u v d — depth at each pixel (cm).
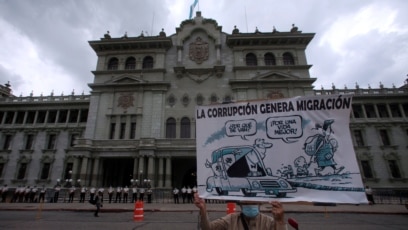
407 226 1225
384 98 4128
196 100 3994
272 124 411
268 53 4309
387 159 3803
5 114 4538
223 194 397
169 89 4078
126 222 1355
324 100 398
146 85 4034
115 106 3969
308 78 3912
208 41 4428
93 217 1578
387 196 3275
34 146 4266
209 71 4153
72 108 4488
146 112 3888
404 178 3669
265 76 3988
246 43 4319
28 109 4547
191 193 2666
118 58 4362
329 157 369
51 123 4438
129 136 3775
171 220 1430
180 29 4484
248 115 430
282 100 419
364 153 3856
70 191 2744
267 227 330
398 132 3950
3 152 4253
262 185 383
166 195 3070
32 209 1988
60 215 1680
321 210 1936
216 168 418
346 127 377
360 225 1260
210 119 453
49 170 4088
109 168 3788
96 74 4228
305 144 386
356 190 342
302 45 4291
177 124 3847
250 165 400
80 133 4300
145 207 2138
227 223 349
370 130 3991
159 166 3284
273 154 394
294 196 363
